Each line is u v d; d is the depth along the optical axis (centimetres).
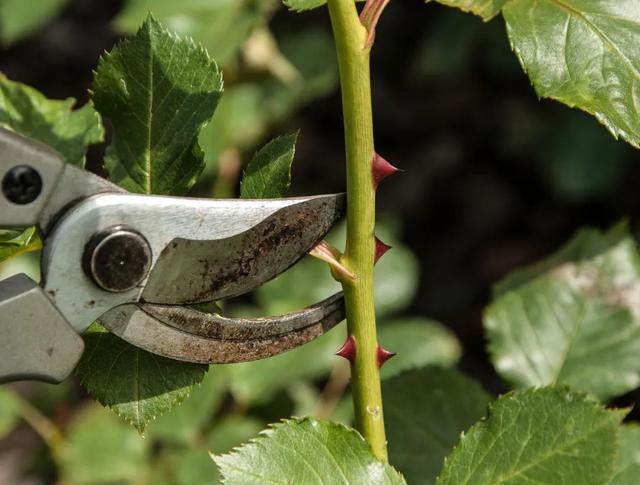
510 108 148
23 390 106
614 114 49
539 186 146
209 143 89
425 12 161
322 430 49
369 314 49
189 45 50
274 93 99
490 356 61
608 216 140
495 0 50
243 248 48
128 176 51
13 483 107
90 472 82
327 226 48
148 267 47
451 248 143
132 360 49
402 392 60
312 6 50
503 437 51
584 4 50
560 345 61
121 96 50
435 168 150
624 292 61
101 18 170
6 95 54
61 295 47
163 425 79
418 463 59
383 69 160
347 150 48
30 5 96
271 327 49
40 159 46
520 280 62
